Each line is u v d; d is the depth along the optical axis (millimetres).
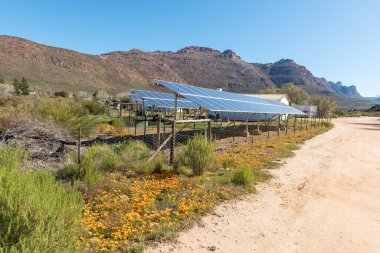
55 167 9406
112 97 68875
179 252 5152
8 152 7766
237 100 24125
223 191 8477
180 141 18609
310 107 68312
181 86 17578
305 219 7176
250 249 5516
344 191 9797
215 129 27938
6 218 3457
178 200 7391
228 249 5441
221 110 16766
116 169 10078
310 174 11883
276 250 5555
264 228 6484
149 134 20844
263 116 42812
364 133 32031
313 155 16422
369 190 10078
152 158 11141
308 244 5875
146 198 7199
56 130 12336
